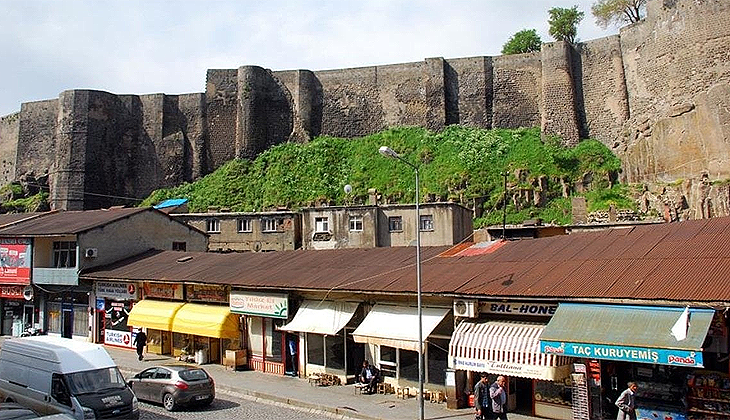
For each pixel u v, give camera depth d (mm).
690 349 14789
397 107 77125
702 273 17172
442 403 22219
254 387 25281
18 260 38844
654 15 62750
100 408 19281
